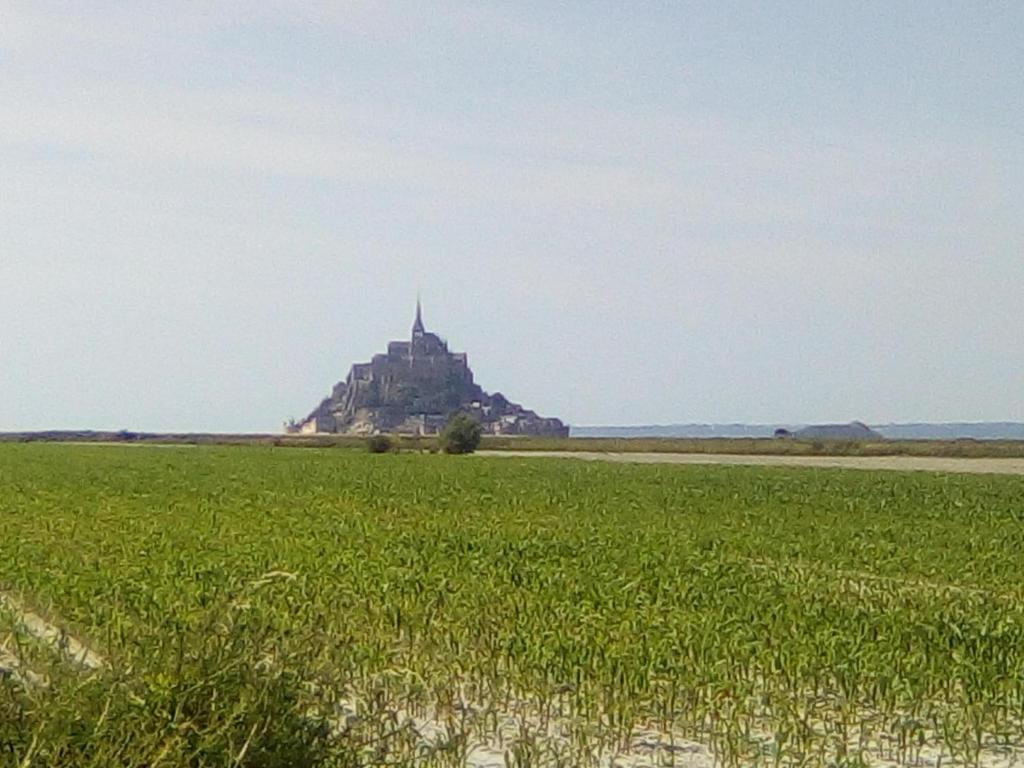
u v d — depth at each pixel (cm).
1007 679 1573
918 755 1387
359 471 6969
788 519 4097
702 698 1507
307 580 2291
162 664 909
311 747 938
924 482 6069
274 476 6372
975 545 3372
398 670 1542
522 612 2000
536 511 4341
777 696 1519
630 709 1455
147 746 856
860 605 2233
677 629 1827
